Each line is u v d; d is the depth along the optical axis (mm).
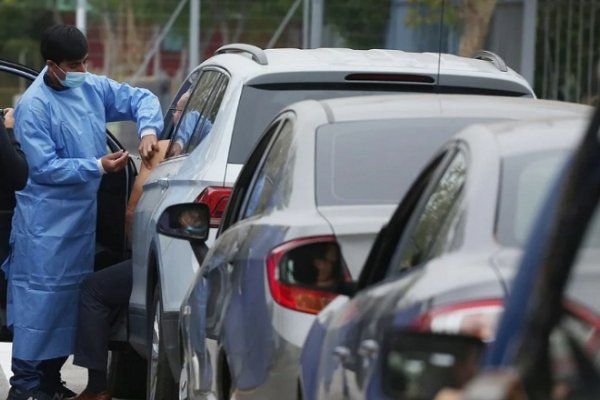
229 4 72188
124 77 73188
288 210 13719
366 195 13633
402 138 14141
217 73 19844
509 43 53875
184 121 21125
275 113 18156
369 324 10016
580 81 54219
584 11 54125
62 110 21547
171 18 72875
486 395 6781
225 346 14312
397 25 60906
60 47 21359
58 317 21719
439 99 14914
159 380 19125
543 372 6996
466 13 53375
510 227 9500
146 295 20156
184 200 18375
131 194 22234
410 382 8070
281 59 18719
